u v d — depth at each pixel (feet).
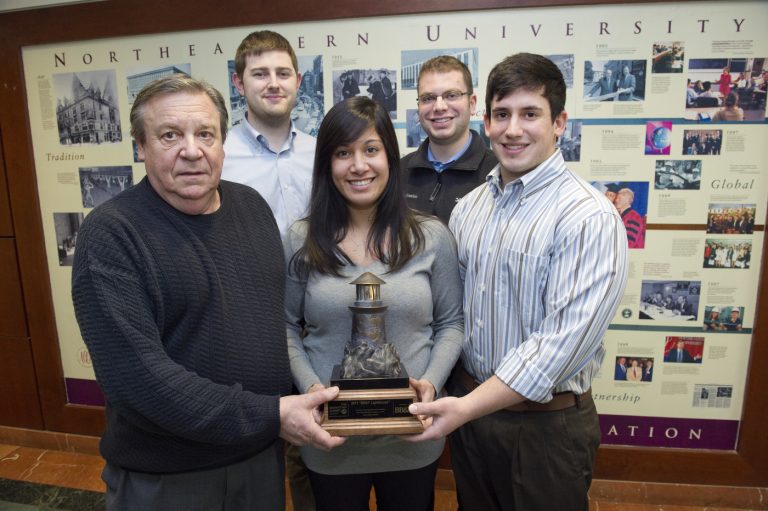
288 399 3.68
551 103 4.04
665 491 7.43
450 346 4.48
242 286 3.86
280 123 6.09
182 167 3.44
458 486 5.09
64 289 8.54
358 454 4.36
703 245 6.93
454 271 4.72
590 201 3.93
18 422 8.99
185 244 3.60
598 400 7.49
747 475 7.28
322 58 7.13
